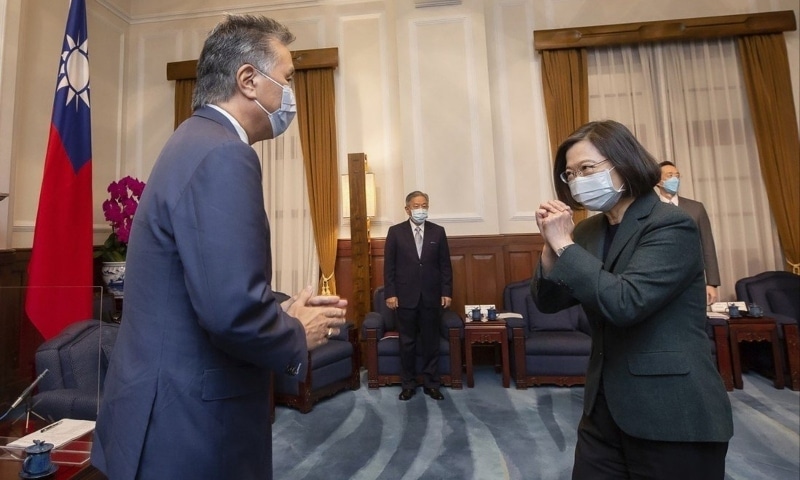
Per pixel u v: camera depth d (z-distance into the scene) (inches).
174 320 31.0
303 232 177.2
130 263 33.1
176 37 192.2
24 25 129.0
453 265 165.5
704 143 167.0
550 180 171.0
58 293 58.2
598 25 173.3
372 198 168.2
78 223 107.8
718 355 127.6
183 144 32.3
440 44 169.9
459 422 109.2
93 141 172.4
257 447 34.5
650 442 38.6
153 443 30.0
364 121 179.5
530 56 176.1
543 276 46.8
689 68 170.4
